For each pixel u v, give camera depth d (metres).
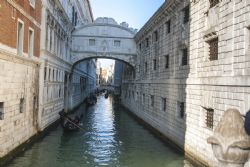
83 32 31.61
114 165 13.30
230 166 2.63
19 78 13.47
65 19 25.83
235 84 9.88
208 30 12.09
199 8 13.56
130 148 16.72
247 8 9.39
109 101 58.78
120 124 26.73
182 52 16.39
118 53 31.91
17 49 13.52
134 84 32.69
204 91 12.66
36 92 16.69
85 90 53.31
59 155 14.63
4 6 11.22
